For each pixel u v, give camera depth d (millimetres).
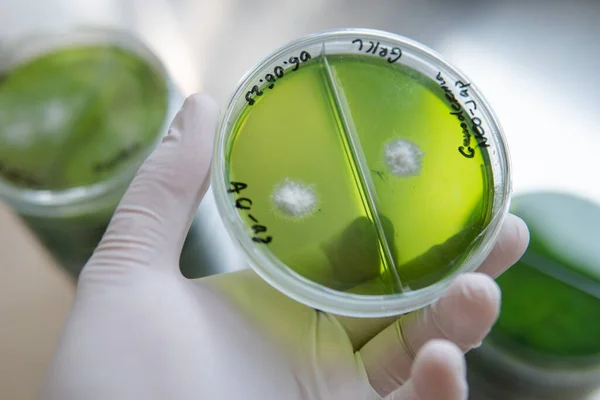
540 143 375
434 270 274
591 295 324
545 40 387
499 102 380
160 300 292
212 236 348
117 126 329
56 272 351
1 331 344
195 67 382
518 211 344
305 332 302
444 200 278
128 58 341
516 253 300
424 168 280
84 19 384
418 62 291
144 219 300
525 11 390
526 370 320
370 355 303
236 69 382
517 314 322
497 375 325
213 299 301
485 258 291
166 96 338
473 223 277
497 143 284
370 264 273
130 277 295
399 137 281
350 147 279
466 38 388
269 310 304
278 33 387
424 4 391
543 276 327
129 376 281
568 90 381
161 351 284
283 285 268
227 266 346
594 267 329
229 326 297
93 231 338
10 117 326
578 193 359
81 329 288
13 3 378
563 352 317
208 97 314
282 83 285
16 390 337
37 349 342
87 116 329
